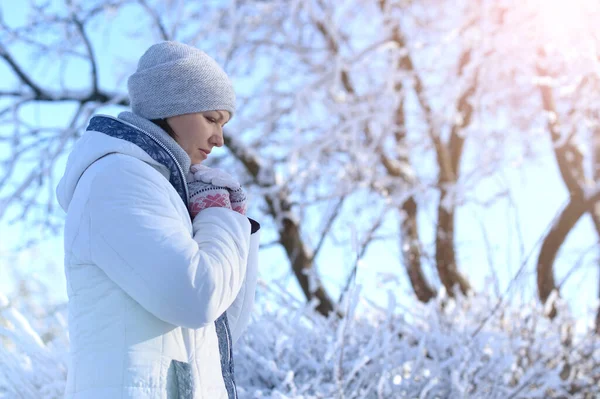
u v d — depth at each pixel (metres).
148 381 1.34
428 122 7.43
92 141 1.47
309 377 2.98
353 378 2.97
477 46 7.06
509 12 6.90
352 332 3.21
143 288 1.32
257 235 1.71
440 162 7.06
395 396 2.98
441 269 6.20
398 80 7.30
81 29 7.02
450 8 7.77
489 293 3.81
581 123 7.06
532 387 3.56
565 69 6.94
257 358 2.92
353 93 7.57
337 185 6.79
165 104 1.51
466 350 3.16
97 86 7.11
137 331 1.37
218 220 1.48
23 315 3.14
